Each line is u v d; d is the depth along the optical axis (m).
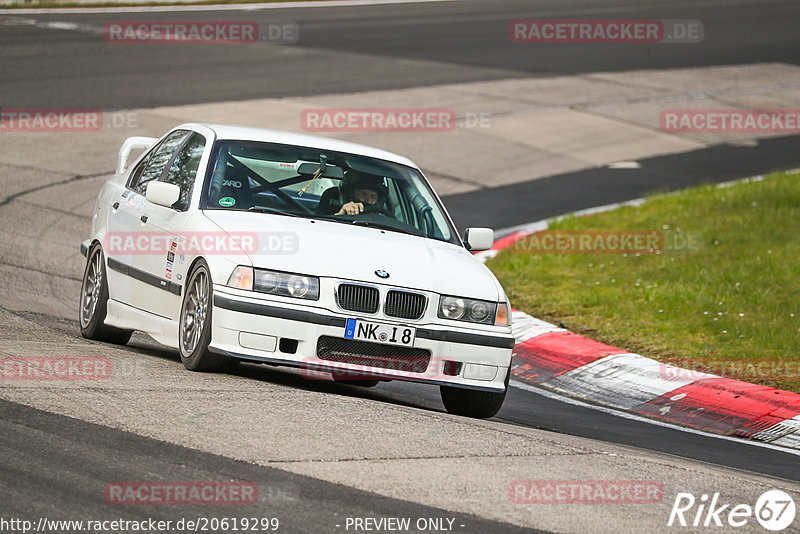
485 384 27.59
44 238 49.59
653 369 35.03
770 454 28.11
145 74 90.19
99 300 32.38
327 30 121.31
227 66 96.44
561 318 42.25
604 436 28.20
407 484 19.33
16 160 63.47
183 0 136.25
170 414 22.14
